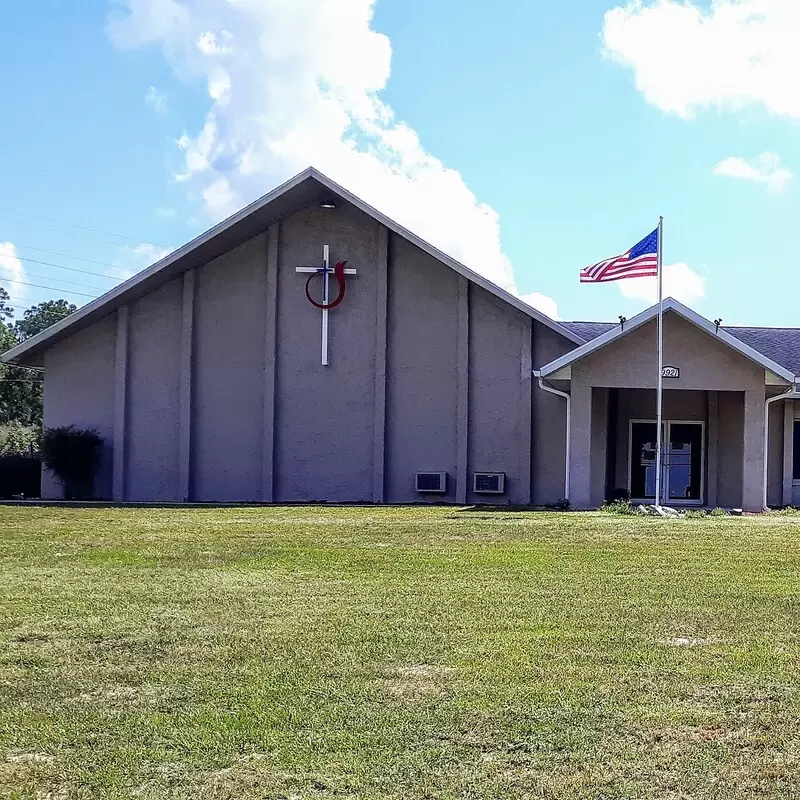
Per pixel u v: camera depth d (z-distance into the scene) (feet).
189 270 82.12
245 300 82.02
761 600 30.83
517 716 19.26
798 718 19.19
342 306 81.15
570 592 32.17
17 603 29.91
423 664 22.98
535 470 78.69
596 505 74.95
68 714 19.45
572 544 45.55
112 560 39.22
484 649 24.26
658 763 16.97
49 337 81.97
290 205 79.82
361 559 39.78
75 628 26.50
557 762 17.02
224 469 81.66
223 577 34.99
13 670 22.54
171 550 42.34
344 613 28.53
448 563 38.78
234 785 16.12
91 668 22.63
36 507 68.90
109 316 83.35
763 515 64.80
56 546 43.73
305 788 16.01
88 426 83.05
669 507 70.18
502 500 78.79
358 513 63.05
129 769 16.76
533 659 23.35
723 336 67.72
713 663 22.99
